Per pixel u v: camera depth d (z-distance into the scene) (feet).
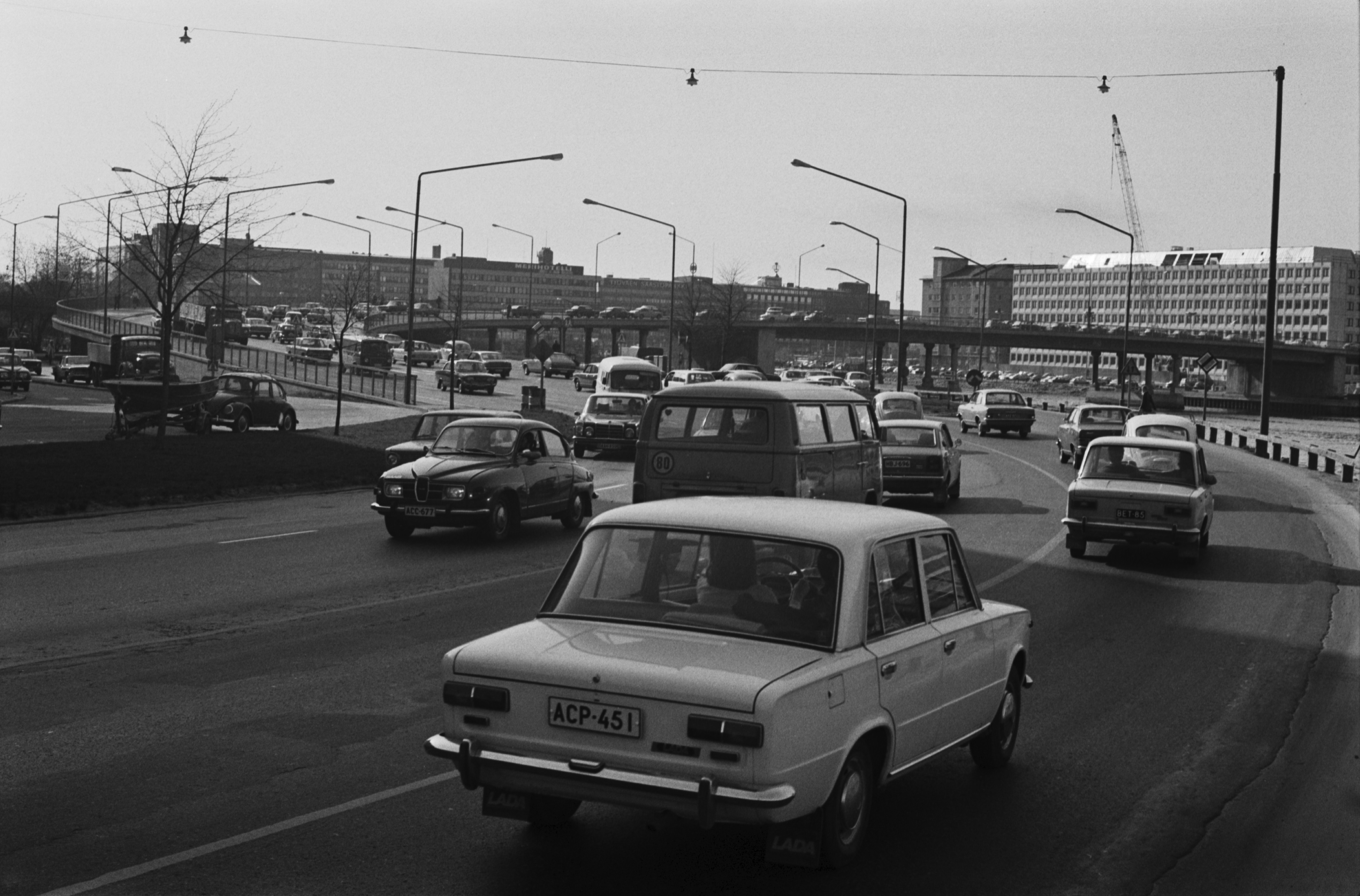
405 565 54.75
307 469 94.17
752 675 18.48
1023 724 31.22
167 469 88.94
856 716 19.93
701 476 55.52
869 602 20.89
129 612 42.24
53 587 46.83
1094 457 64.23
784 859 19.51
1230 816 24.54
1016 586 53.42
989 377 593.83
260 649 36.94
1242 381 569.64
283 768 25.49
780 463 54.60
